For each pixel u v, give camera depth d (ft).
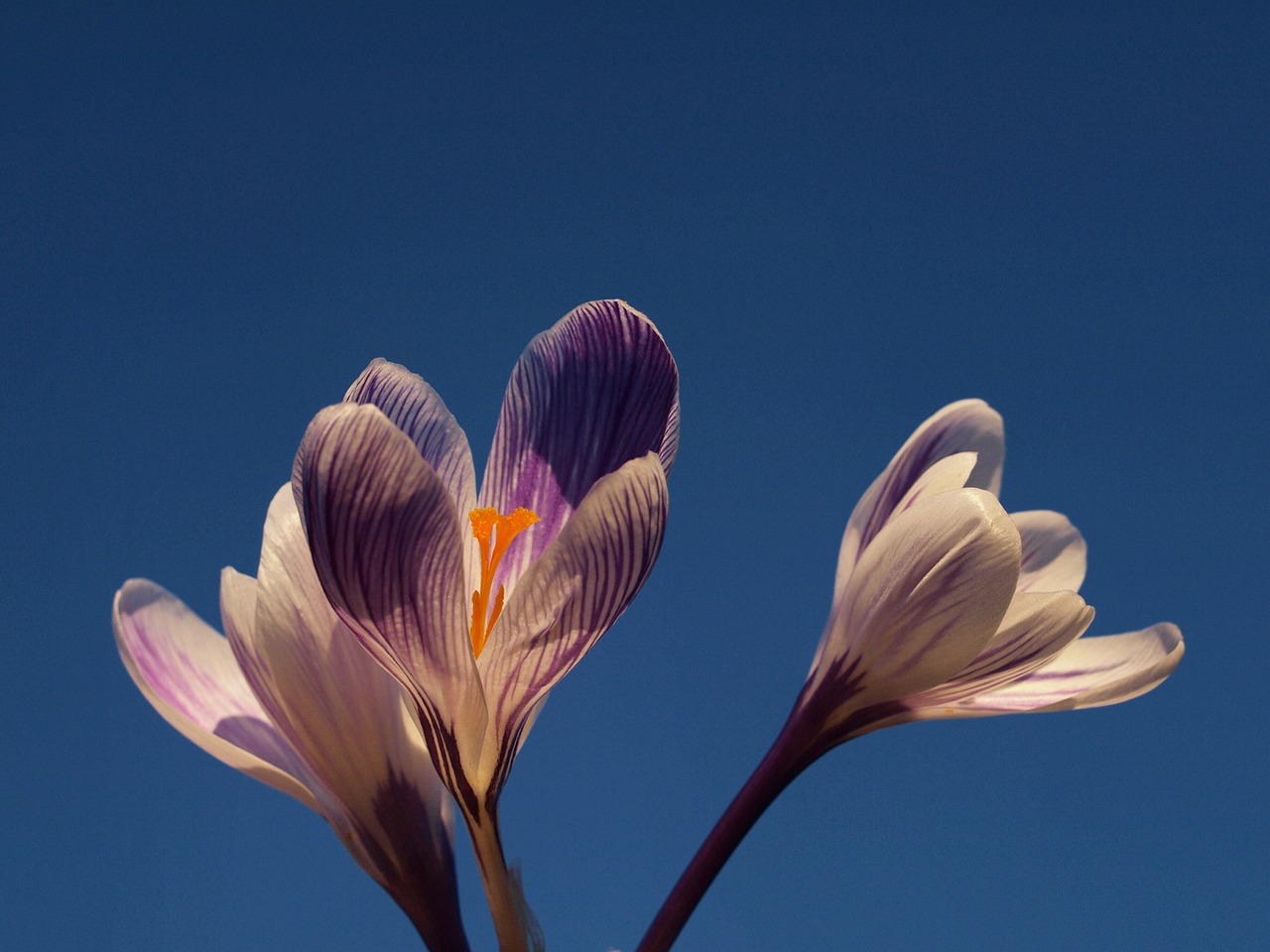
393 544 0.68
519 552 0.76
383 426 0.66
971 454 0.77
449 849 0.77
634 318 0.74
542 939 0.73
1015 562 0.73
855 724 0.76
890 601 0.75
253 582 0.77
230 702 0.79
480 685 0.70
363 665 0.76
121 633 0.77
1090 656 0.80
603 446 0.75
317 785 0.77
